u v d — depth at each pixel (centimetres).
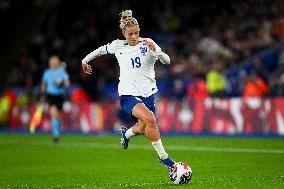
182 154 4619
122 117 7606
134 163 4075
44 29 10288
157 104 7475
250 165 3797
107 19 9962
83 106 7931
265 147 5088
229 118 6944
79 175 3497
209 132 7056
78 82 9288
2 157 4600
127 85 3022
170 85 8262
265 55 8088
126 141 3388
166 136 6638
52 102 5984
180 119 7294
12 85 9588
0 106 8519
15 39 10506
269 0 8862
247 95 7025
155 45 2895
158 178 3278
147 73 3036
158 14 9825
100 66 9112
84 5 10269
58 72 5997
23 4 10775
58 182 3216
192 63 8294
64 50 9781
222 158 4266
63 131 7869
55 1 10538
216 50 8450
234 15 9038
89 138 6550
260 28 8388
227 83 7794
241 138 6197
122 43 3067
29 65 9725
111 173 3559
